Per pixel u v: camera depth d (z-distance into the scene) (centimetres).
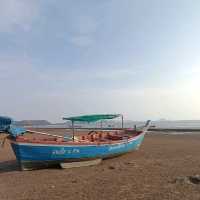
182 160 1733
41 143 1527
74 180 1277
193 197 922
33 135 3506
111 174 1370
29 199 996
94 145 1709
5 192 1116
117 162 1756
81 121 1884
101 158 1780
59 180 1297
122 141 1947
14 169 1622
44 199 987
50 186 1180
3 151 2358
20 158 1508
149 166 1552
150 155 1994
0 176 1448
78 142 1641
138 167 1532
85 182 1222
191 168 1455
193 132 5159
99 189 1084
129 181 1196
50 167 1617
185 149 2286
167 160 1750
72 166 1636
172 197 933
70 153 1608
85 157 1667
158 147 2453
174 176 1266
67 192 1066
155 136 3966
